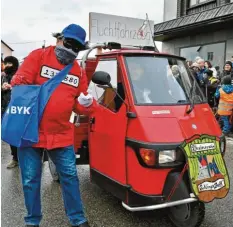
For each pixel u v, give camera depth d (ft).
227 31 41.01
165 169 11.65
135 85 13.10
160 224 13.34
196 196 11.31
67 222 13.60
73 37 11.26
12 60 21.54
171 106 12.85
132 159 12.20
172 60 14.66
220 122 30.17
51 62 11.57
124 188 12.53
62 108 11.49
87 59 16.60
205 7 46.01
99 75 12.74
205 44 44.88
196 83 14.80
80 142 15.99
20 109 11.36
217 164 11.96
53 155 12.10
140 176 11.93
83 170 20.21
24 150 11.75
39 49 11.83
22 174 11.98
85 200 15.61
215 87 30.94
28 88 11.44
